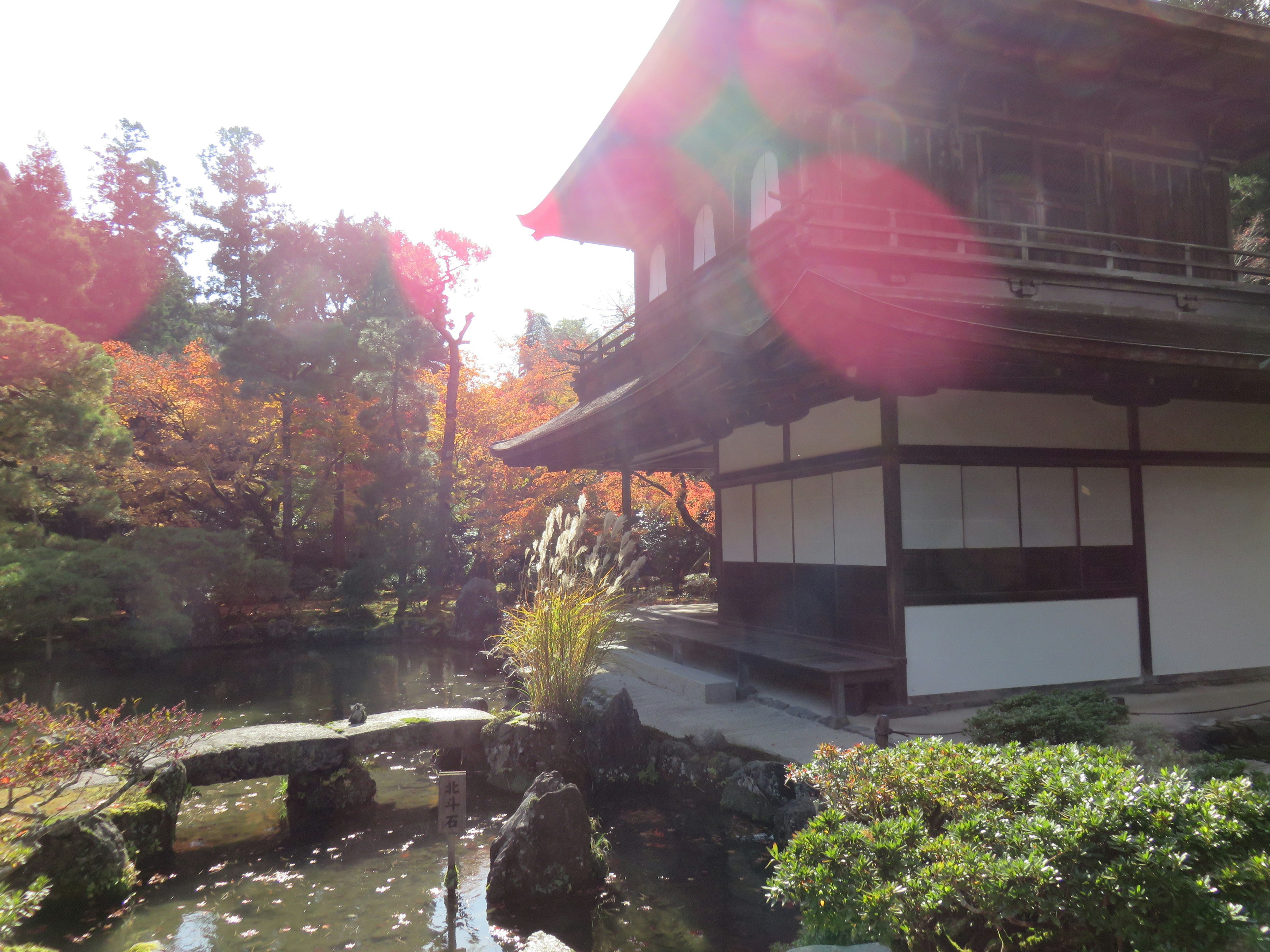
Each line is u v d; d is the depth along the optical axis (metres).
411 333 23.05
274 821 5.80
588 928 4.04
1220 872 2.15
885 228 8.33
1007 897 2.27
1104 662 7.71
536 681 6.87
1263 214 17.03
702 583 16.55
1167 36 8.52
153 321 36.03
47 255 17.45
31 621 14.02
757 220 10.47
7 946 3.27
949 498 7.35
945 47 8.61
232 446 22.64
